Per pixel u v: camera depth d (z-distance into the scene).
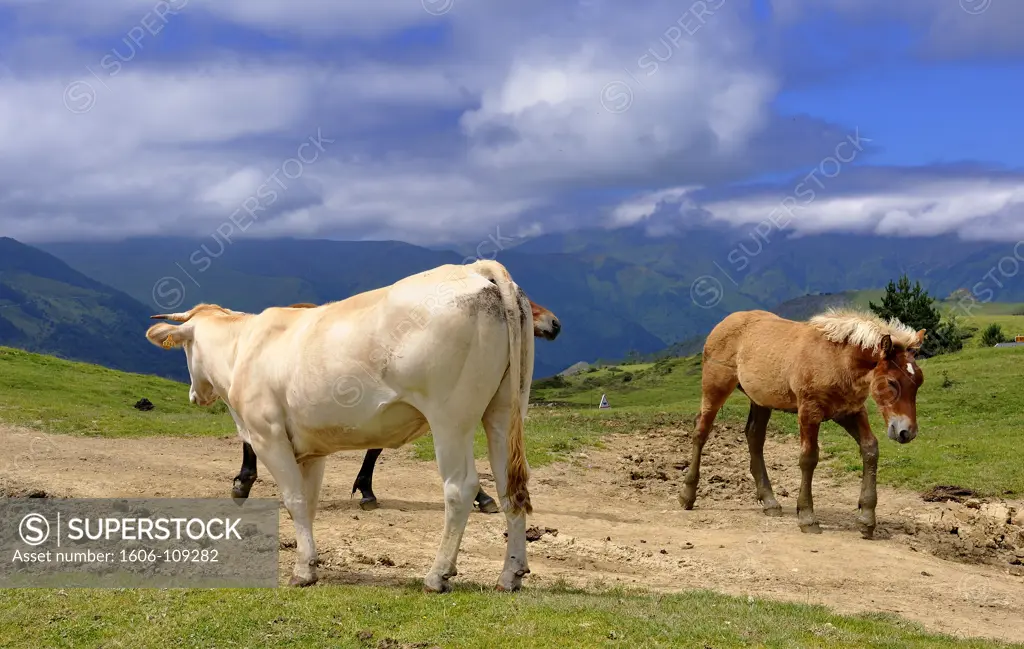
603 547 11.37
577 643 6.80
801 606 8.59
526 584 9.02
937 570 10.84
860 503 12.86
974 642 7.97
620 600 8.19
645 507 15.31
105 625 7.25
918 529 13.26
